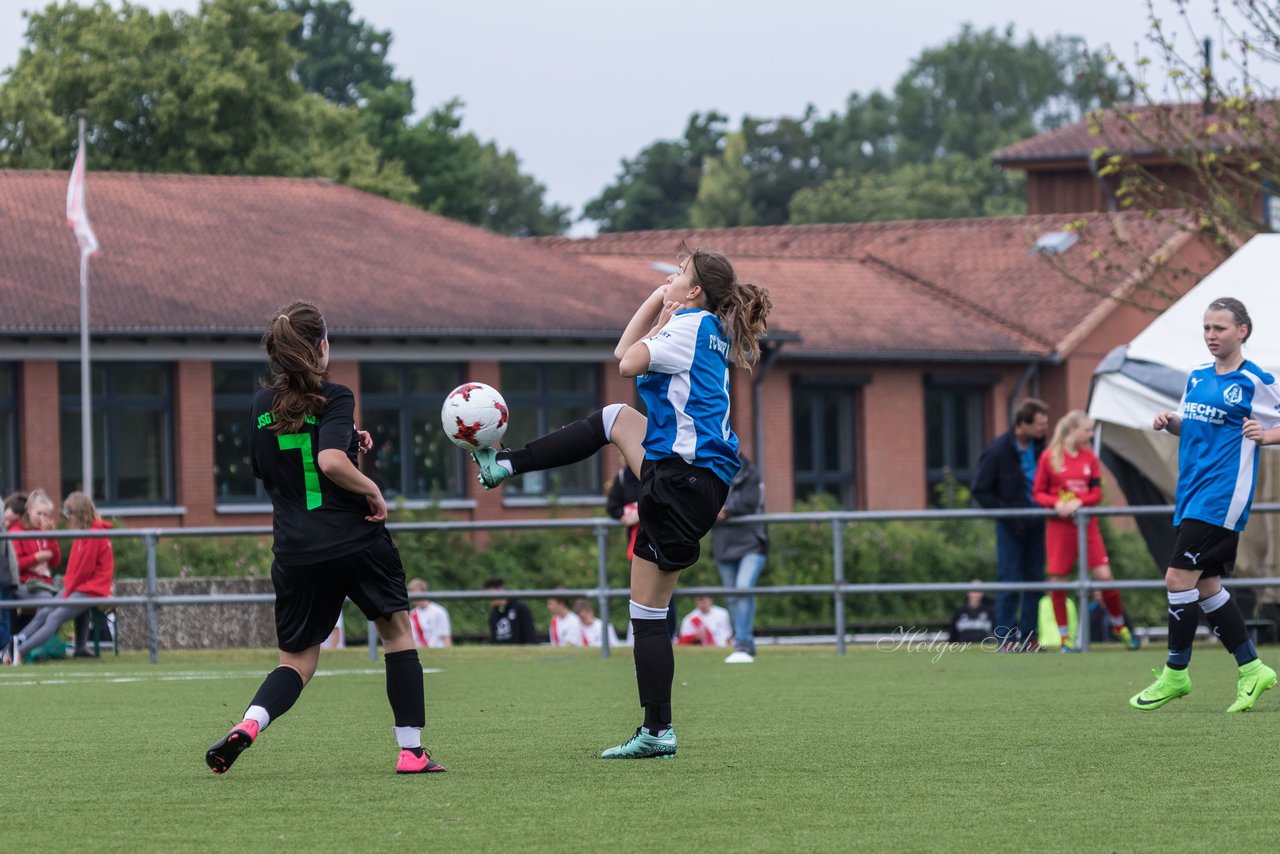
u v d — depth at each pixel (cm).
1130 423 6706
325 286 13850
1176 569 3638
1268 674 3625
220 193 15362
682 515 2842
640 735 2967
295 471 2730
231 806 2488
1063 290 17625
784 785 2639
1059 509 6109
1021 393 17025
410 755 2816
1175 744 3089
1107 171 9662
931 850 2120
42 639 6334
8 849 2175
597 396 14638
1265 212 9750
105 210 14412
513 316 14038
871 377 16238
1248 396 3550
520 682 4862
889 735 3300
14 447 12500
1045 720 3538
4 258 13100
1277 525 7019
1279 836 2195
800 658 5847
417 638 8056
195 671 5453
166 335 12650
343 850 2148
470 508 14050
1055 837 2197
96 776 2825
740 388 15462
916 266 18888
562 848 2148
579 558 12069
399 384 13938
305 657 2805
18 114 19400
